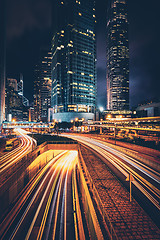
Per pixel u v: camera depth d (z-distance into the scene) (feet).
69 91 470.80
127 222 39.91
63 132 363.56
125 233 36.27
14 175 82.53
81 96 486.79
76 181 116.16
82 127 407.44
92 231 46.11
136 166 86.63
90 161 98.84
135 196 52.75
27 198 92.38
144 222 39.91
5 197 70.85
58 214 79.71
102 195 53.42
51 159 197.67
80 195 83.35
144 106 575.38
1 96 419.95
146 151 122.93
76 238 61.00
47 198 96.02
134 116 603.26
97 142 190.29
